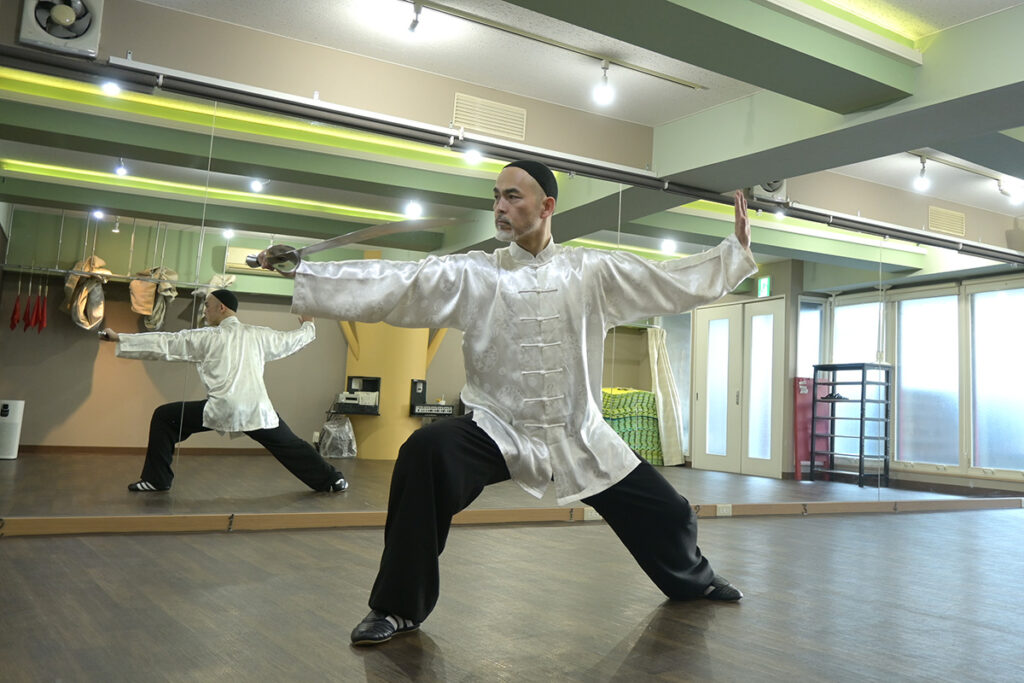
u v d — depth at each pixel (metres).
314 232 5.43
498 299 2.11
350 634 1.97
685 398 6.93
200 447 4.36
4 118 4.36
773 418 7.34
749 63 3.90
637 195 5.68
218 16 4.16
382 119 4.56
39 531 3.43
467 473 2.02
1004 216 7.31
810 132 4.59
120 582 2.49
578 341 2.15
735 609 2.42
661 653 1.89
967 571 3.34
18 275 4.17
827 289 7.70
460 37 4.32
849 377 7.53
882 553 3.80
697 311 7.11
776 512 5.59
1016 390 7.39
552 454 2.13
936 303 7.59
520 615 2.25
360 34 4.33
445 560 3.18
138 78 3.95
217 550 3.19
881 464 7.39
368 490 4.58
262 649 1.81
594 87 4.89
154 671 1.61
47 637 1.83
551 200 2.17
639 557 2.45
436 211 6.04
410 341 5.27
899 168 6.16
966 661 1.93
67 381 4.19
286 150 5.19
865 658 1.92
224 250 4.80
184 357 4.39
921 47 4.17
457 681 1.64
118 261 4.45
